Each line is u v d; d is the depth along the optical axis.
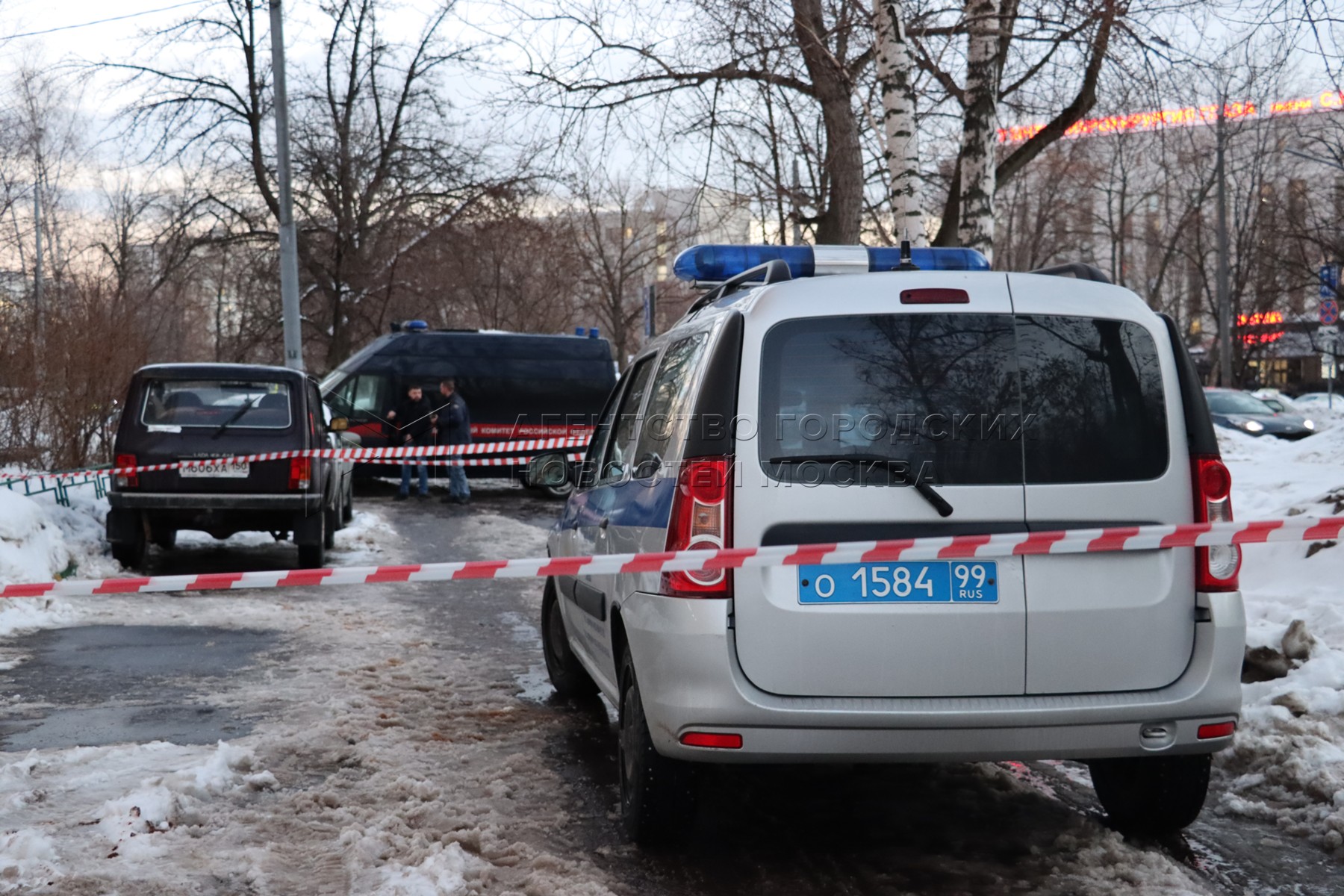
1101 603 3.81
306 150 28.86
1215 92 11.25
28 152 38.09
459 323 35.34
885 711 3.68
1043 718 3.71
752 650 3.73
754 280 4.48
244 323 31.41
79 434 15.35
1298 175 35.94
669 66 13.38
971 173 11.99
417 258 29.64
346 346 30.50
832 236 14.12
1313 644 6.21
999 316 3.96
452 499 19.25
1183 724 3.82
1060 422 3.89
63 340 15.01
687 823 4.12
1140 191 36.25
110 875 3.80
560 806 4.68
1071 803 4.81
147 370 11.27
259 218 29.62
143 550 11.36
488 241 29.19
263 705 6.24
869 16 12.03
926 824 4.55
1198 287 52.78
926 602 3.75
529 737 5.70
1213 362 57.16
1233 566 3.91
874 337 3.91
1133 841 4.37
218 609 9.40
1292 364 69.56
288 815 4.46
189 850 4.09
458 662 7.50
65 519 12.05
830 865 4.10
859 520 3.77
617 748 5.53
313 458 11.22
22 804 4.53
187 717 5.98
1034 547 3.68
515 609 9.54
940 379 3.88
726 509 3.78
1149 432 3.94
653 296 20.47
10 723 5.86
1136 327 4.04
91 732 5.68
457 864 3.88
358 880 3.83
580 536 5.56
